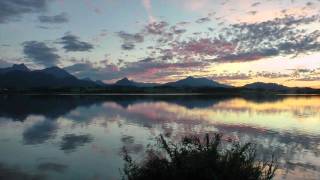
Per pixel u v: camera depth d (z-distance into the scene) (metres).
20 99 101.94
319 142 21.75
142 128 29.02
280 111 51.94
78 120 36.47
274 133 26.14
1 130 28.36
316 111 52.06
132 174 9.37
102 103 75.31
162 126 30.36
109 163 16.11
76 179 13.77
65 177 14.06
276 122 34.56
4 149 19.81
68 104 71.00
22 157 17.69
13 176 14.23
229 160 8.75
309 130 28.06
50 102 80.94
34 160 16.98
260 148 19.27
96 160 16.78
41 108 57.66
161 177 8.87
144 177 9.09
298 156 17.20
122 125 31.38
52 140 22.92
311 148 19.53
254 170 9.09
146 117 39.72
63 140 22.89
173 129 28.23
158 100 92.31
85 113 46.28
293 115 44.25
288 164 15.46
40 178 13.95
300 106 67.50
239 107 61.91
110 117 39.91
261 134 25.48
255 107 62.31
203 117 39.81
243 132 26.59
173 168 8.79
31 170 15.08
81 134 25.70
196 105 67.38
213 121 34.94
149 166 9.21
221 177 8.31
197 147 9.45
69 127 30.16
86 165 15.84
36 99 101.56
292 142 21.55
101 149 19.45
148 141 21.81
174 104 70.56
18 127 30.38
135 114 44.22
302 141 22.08
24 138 23.95
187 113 46.03
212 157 8.66
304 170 14.55
